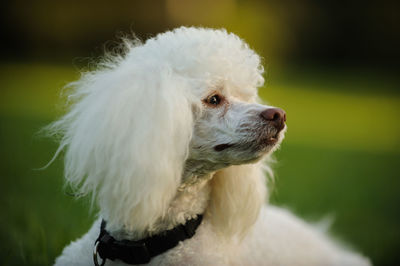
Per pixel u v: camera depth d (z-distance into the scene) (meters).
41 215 4.53
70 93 3.24
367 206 6.42
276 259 3.38
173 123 2.74
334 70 24.95
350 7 25.12
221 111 2.97
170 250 2.90
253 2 24.59
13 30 21.66
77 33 21.94
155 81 2.82
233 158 2.92
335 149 10.13
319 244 3.90
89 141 2.74
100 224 3.08
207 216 3.17
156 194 2.65
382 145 10.89
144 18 22.00
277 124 2.90
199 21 22.95
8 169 6.17
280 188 6.87
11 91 13.77
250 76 3.19
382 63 25.45
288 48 25.23
